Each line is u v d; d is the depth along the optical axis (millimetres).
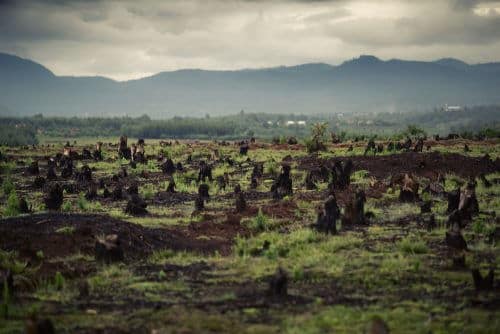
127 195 57312
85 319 22438
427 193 51125
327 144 100312
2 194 59094
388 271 28203
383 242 34438
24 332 20766
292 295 25125
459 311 22812
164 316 22531
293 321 21688
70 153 92875
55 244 32844
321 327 21078
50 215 38938
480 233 36250
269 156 86312
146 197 55969
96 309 23875
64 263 30359
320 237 36031
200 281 27891
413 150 78688
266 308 23516
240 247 34188
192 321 21781
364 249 32969
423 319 21859
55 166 84062
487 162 66250
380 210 45219
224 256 33531
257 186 61469
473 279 26094
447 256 30859
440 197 51062
